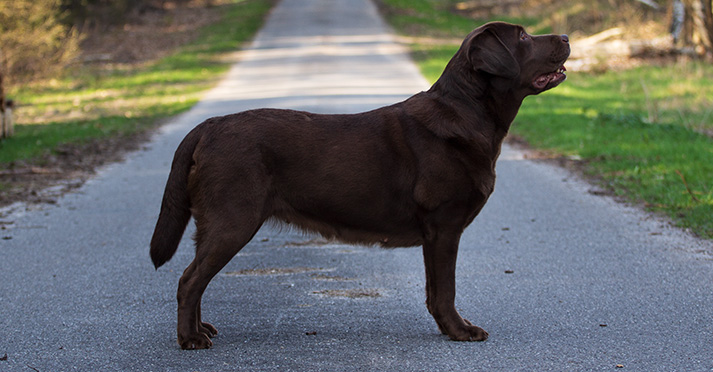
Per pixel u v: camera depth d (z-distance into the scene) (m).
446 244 4.14
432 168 4.06
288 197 4.09
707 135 11.66
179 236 4.10
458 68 4.20
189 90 19.41
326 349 4.01
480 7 44.09
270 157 4.02
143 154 11.09
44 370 3.76
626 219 7.09
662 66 21.09
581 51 23.67
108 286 5.27
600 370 3.70
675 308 4.66
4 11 19.31
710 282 5.18
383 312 4.66
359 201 4.09
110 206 7.87
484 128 4.18
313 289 5.15
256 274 5.54
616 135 11.68
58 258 5.99
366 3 46.12
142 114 15.52
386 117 4.18
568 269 5.57
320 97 16.19
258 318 4.54
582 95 17.12
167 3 48.06
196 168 3.99
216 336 4.23
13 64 20.70
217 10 44.69
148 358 3.90
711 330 4.26
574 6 34.00
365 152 4.08
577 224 6.96
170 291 5.16
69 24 33.09
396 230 4.19
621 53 23.22
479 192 4.12
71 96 19.00
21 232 6.82
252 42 31.31
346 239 4.23
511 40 4.20
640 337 4.16
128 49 30.28
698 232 6.50
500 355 3.91
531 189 8.55
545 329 4.32
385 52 27.44
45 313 4.68
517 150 11.16
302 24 37.25
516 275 5.44
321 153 4.05
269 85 19.33
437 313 4.20
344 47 29.08
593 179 8.97
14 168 9.90
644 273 5.43
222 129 4.02
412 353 3.95
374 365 3.78
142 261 5.92
